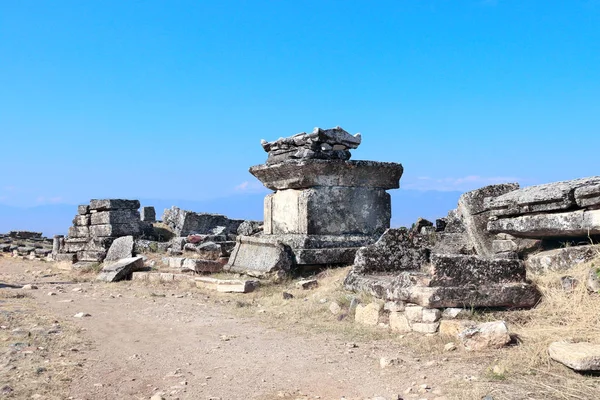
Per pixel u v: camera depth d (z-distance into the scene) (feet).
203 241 59.41
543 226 29.63
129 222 67.82
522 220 31.04
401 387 18.06
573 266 26.89
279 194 48.26
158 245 63.05
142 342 25.80
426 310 23.88
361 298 30.19
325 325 28.12
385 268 34.94
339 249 44.32
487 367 18.70
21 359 21.81
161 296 41.32
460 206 38.40
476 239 36.50
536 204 30.37
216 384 19.36
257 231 64.39
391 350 22.52
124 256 59.16
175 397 18.07
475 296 23.98
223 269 48.01
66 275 58.49
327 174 45.55
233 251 49.44
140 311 34.53
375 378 19.22
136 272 51.26
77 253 67.92
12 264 72.08
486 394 16.17
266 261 44.06
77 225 71.61
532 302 24.43
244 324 29.78
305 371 20.54
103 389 18.80
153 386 19.25
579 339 19.69
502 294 24.13
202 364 21.90
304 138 45.83
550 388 16.21
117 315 33.04
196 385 19.29
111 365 21.77
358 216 46.78
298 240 43.93
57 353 23.18
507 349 20.21
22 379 19.27
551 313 23.27
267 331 27.73
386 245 35.40
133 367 21.54
